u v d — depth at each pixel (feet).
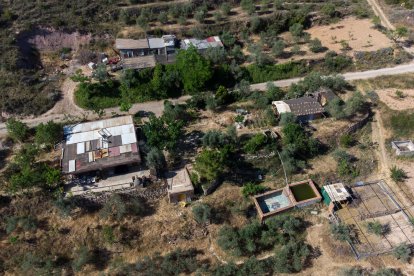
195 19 291.79
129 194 189.78
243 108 235.81
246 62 267.39
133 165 200.95
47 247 177.37
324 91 239.91
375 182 211.41
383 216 196.24
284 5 311.88
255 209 197.67
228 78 256.52
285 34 298.15
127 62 253.44
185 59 236.22
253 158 208.54
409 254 180.04
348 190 207.10
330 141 222.07
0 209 181.57
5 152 208.64
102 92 239.91
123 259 178.81
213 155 188.34
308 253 179.73
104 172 196.13
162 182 193.98
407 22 305.12
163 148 198.49
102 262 177.88
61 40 267.39
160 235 184.34
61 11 278.46
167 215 189.06
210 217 187.83
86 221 183.62
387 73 262.88
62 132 212.02
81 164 188.14
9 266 173.68
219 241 181.88
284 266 174.70
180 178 196.95
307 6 310.24
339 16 314.55
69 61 262.26
